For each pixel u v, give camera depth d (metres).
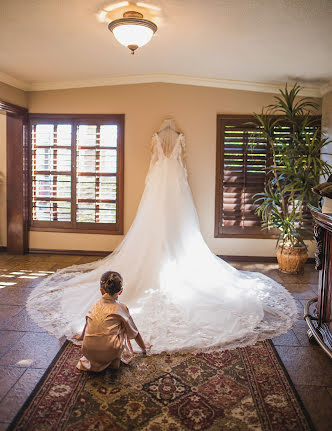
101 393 2.09
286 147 4.57
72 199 5.36
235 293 3.38
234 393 2.11
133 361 2.44
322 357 2.54
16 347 2.60
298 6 2.70
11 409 1.94
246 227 5.20
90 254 5.39
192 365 2.40
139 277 3.45
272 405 2.00
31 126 5.35
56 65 4.40
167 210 3.92
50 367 2.35
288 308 3.36
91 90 5.22
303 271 4.63
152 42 3.59
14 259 5.12
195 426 1.82
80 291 3.50
